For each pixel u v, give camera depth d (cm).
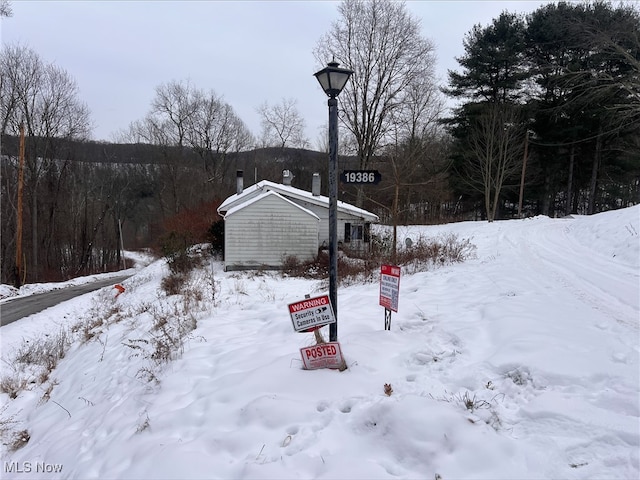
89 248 4328
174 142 5259
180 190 4991
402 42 3612
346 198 3891
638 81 2533
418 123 3834
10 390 798
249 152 5628
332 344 475
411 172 2675
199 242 2586
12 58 3431
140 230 6362
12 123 3459
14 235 3428
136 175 5603
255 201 2078
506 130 3353
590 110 3300
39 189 3769
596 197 4388
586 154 3838
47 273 3584
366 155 3709
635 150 3475
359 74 3647
